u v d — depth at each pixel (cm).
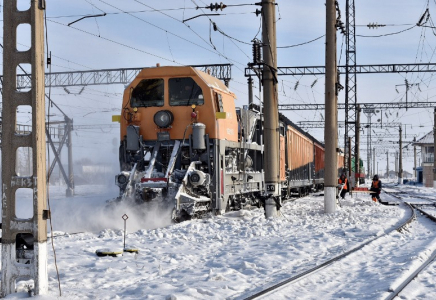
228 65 3812
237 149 2039
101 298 741
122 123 1856
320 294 776
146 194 1667
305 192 3831
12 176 752
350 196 3919
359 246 1231
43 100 762
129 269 943
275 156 1873
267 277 904
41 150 754
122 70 4103
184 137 1778
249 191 2177
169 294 739
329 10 2234
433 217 2127
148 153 1886
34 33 750
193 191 1741
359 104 5175
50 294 754
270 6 1852
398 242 1380
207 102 1800
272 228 1573
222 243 1294
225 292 777
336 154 2255
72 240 1314
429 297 751
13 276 752
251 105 2464
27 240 764
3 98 757
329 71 2233
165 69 1836
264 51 1859
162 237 1355
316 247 1234
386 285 810
